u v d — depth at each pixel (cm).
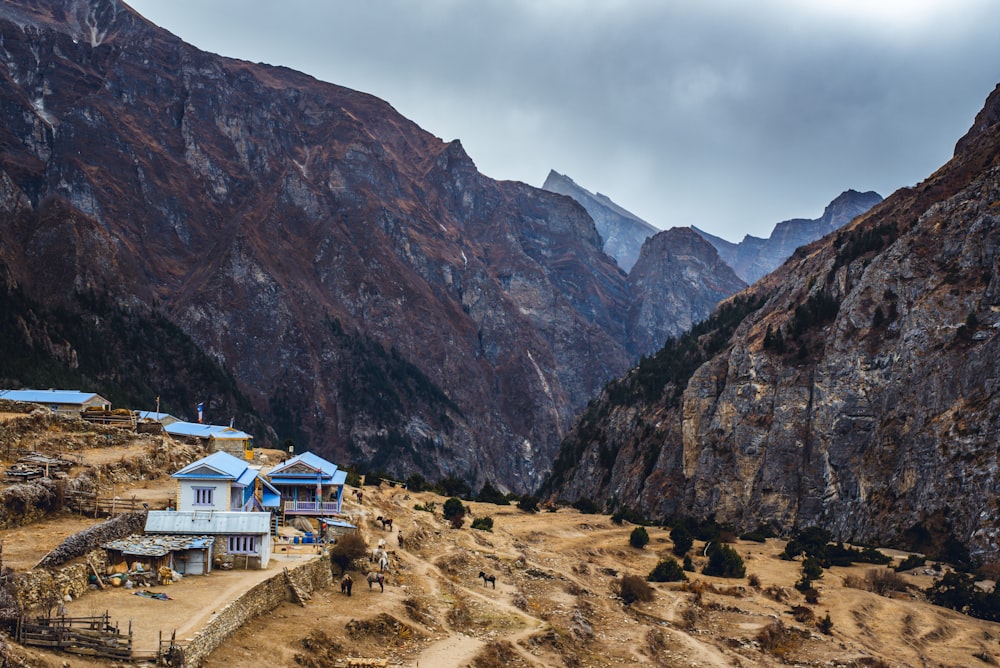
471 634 5234
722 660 5944
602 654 5756
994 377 11675
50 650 3206
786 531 13288
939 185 16150
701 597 7612
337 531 6241
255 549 4803
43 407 7031
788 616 7262
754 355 15412
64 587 3834
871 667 6219
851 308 14188
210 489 5647
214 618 3744
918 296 13462
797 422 14100
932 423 12031
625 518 11806
